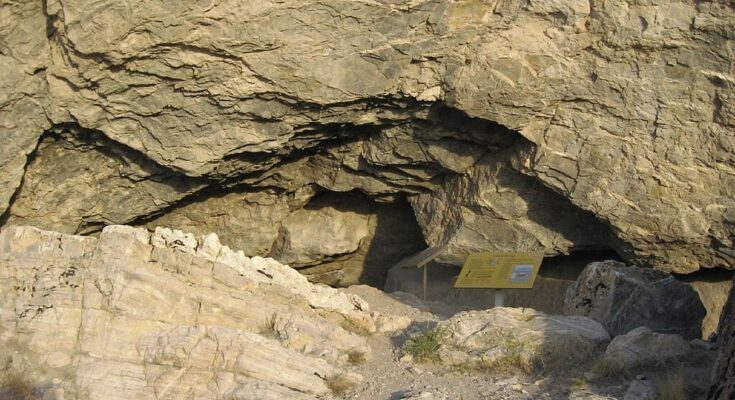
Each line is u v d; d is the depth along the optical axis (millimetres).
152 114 14508
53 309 10805
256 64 14078
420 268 17656
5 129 14086
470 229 16141
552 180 14922
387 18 14016
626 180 14453
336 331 11383
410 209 18359
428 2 13906
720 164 14039
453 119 15484
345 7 13789
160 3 13180
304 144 16031
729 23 13484
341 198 18391
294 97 14570
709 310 15047
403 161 16328
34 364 10477
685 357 10508
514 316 11531
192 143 14906
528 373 10664
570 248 15703
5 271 11172
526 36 14328
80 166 15422
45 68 13883
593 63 14266
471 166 16109
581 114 14570
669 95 14039
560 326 11133
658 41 13844
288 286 11836
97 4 13047
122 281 10812
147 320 10727
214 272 11219
